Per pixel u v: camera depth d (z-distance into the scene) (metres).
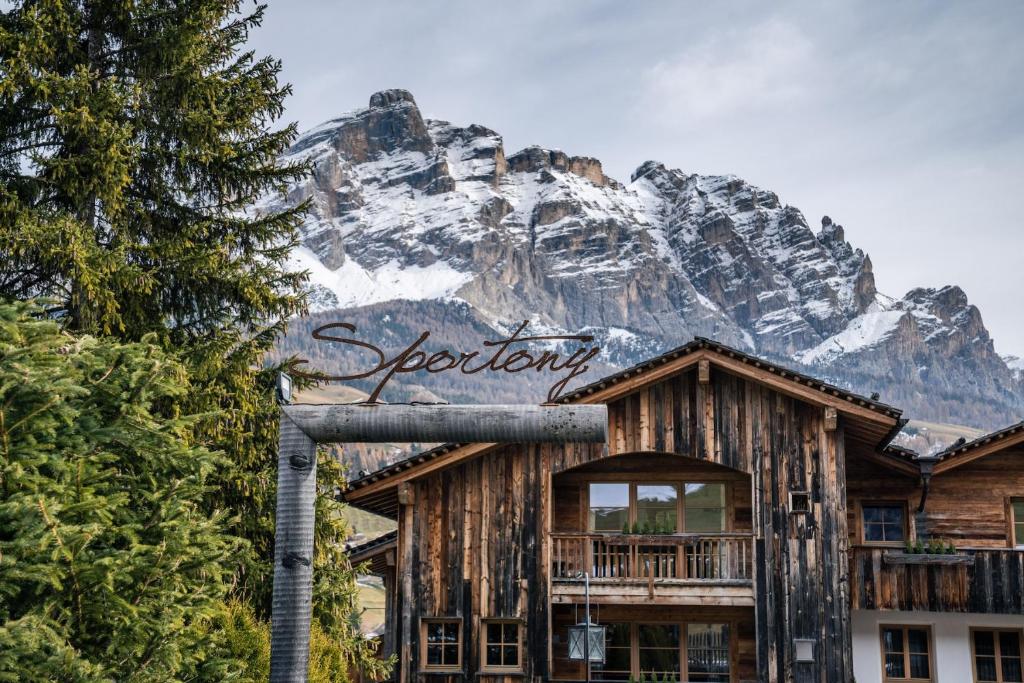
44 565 11.75
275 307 22.06
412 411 10.97
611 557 31.30
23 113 19.64
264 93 22.89
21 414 12.77
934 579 29.17
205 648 15.18
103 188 19.56
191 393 21.27
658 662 30.75
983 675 30.52
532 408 10.99
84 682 12.05
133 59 21.39
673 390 29.59
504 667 28.86
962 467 32.06
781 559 28.53
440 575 29.30
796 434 28.98
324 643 23.62
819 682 27.84
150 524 13.75
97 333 19.67
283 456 10.95
